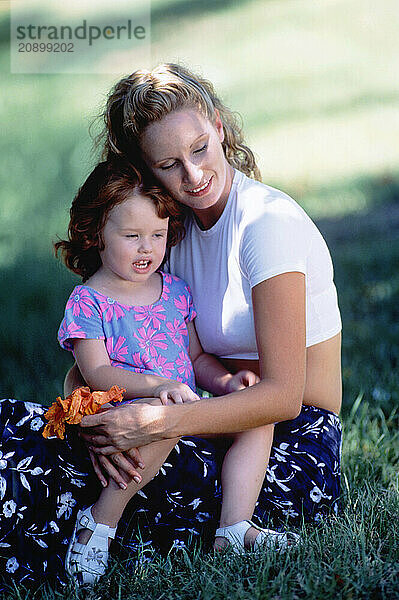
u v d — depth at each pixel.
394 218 10.44
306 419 4.41
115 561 3.95
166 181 4.13
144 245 4.18
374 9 18.02
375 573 3.64
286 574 3.72
